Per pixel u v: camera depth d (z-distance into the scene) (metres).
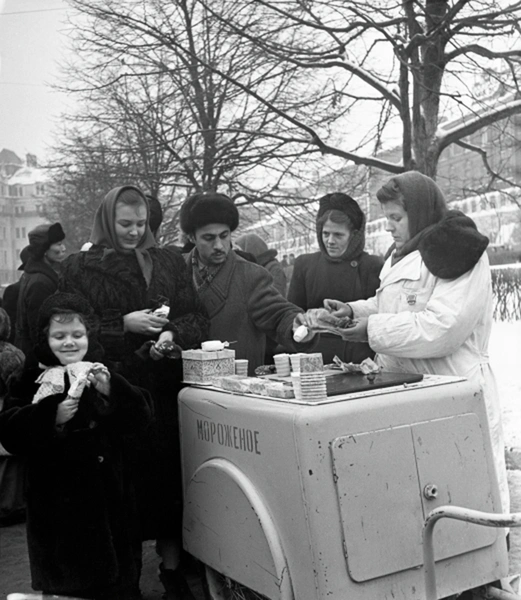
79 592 2.72
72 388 2.54
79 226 15.44
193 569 3.56
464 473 2.46
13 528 4.64
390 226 3.08
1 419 2.66
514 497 4.53
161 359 3.11
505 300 7.32
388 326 2.84
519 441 5.42
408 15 6.32
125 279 3.15
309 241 11.02
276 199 9.76
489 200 8.12
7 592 3.59
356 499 2.25
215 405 2.68
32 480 2.73
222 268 3.51
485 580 2.51
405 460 2.34
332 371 2.86
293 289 4.21
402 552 2.31
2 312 4.43
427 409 2.41
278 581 2.33
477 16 6.14
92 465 2.73
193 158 8.66
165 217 11.21
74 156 11.23
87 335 2.77
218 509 2.66
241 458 2.54
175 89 8.96
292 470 2.27
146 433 3.10
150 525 3.16
